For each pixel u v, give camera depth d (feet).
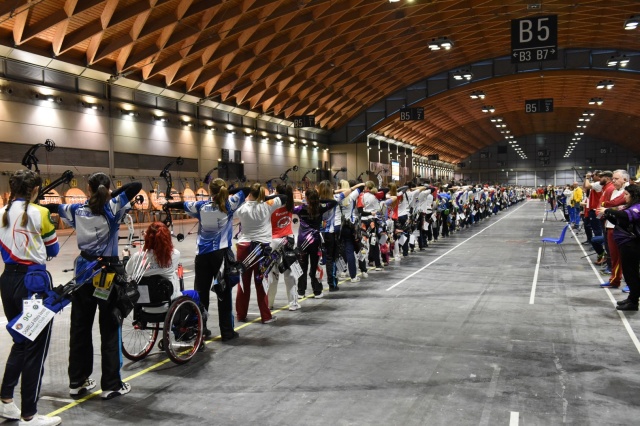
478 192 79.51
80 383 14.02
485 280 30.40
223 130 107.96
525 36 62.49
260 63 90.58
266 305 21.45
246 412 12.62
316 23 83.30
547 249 45.75
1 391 12.52
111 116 80.07
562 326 19.97
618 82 131.95
